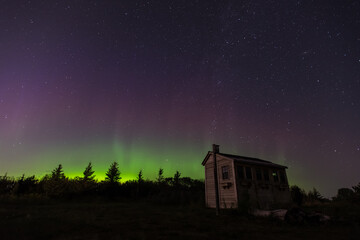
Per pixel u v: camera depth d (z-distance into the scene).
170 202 24.50
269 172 18.91
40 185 33.75
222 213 13.67
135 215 12.77
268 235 7.55
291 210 10.80
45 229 7.50
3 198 22.41
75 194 33.22
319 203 16.84
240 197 16.16
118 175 45.78
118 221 10.07
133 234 7.19
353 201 16.25
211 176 19.52
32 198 24.53
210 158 20.16
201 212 14.62
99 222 9.59
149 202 27.94
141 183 38.41
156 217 11.94
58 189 32.31
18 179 32.66
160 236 7.05
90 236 6.74
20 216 11.18
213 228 8.68
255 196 16.80
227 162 17.91
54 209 15.92
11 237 6.23
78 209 16.14
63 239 6.33
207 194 19.55
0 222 8.77
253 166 18.22
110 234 7.12
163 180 45.28
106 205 22.12
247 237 7.19
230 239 6.87
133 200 32.34
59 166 38.59
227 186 17.16
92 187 35.53
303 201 17.41
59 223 8.88
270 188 17.97
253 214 12.50
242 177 17.14
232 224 9.78
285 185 19.03
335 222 10.08
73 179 38.25
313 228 8.98
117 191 34.84
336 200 19.28
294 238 7.10
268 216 11.34
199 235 7.32
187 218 11.61
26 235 6.57
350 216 11.23
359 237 7.04
